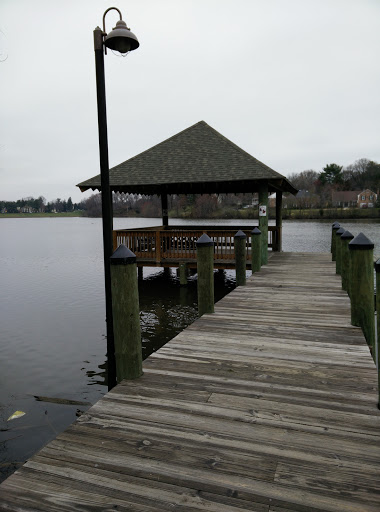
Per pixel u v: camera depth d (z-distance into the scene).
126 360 3.22
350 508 1.79
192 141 13.42
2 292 13.26
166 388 3.06
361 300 4.54
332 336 4.32
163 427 2.49
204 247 5.24
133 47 4.07
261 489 1.91
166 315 9.29
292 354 3.79
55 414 4.78
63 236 46.62
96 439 2.35
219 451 2.22
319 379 3.21
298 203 87.00
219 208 61.12
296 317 5.12
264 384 3.12
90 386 5.67
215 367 3.49
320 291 6.82
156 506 1.80
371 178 98.38
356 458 2.14
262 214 10.68
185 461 2.13
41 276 16.69
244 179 10.45
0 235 51.00
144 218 97.00
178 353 3.85
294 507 1.79
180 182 11.02
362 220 64.25
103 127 3.85
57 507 1.80
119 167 12.80
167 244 12.10
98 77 3.81
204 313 5.36
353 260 4.56
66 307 10.98
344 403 2.79
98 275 16.78
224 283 13.55
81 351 7.28
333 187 94.44
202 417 2.61
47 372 6.24
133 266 3.19
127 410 2.71
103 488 1.92
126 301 3.16
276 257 12.20
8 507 1.80
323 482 1.96
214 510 1.78
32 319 9.69
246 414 2.64
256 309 5.57
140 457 2.17
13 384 5.75
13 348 7.47
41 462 2.14
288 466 2.08
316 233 38.28
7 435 4.27
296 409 2.70
